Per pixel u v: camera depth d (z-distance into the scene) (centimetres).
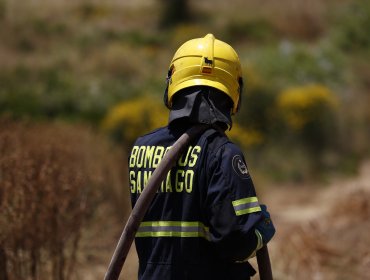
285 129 4162
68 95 4491
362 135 4353
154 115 3747
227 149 723
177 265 727
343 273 1778
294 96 4225
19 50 5325
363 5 6000
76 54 5209
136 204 727
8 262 1345
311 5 6150
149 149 780
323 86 4706
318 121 4216
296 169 3884
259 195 3164
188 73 764
